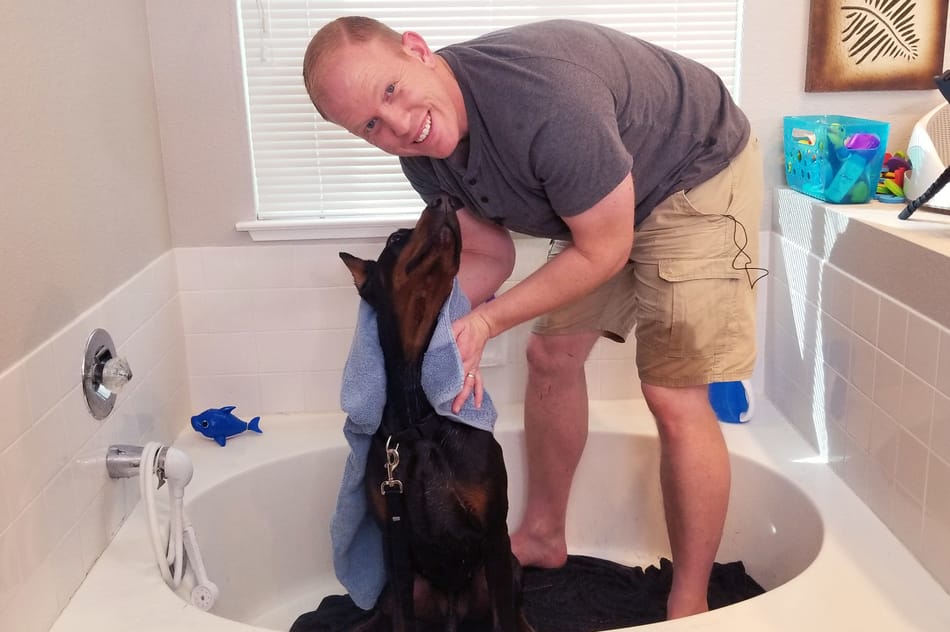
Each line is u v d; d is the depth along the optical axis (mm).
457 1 2064
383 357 1499
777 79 2137
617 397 2291
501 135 1436
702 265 1674
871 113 2168
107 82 1752
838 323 1849
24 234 1365
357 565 1718
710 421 1740
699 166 1635
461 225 1784
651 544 2162
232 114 2086
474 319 1498
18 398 1315
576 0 2082
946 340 1429
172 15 2025
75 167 1574
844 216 1807
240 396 2244
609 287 1886
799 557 1808
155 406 1957
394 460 1485
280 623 1944
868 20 2080
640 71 1527
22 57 1389
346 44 1360
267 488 2000
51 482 1409
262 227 2113
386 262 1480
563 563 2082
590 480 2170
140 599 1471
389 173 2146
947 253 1438
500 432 2139
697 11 2102
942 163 1838
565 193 1410
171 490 1586
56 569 1420
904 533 1591
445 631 1630
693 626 1370
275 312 2197
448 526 1498
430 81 1405
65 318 1502
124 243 1813
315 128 2113
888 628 1357
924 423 1506
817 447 1985
